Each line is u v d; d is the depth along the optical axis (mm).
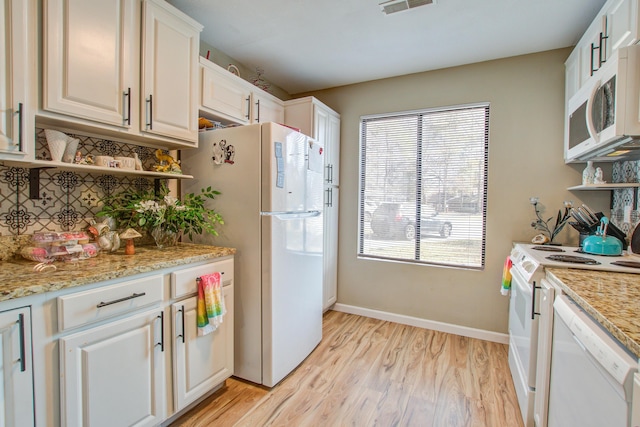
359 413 1688
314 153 2303
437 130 2811
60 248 1416
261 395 1834
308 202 2229
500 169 2555
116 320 1291
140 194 1882
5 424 1000
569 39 2219
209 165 2021
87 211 1702
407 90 2896
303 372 2088
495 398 1820
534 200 2346
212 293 1646
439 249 2826
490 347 2480
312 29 2143
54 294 1103
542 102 2420
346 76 2941
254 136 1859
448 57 2529
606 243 1727
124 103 1519
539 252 1847
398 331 2770
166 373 1498
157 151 1896
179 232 2094
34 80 1224
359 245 3174
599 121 1472
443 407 1741
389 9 1903
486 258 2625
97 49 1404
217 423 1602
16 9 1162
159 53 1661
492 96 2572
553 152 2396
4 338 993
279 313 1911
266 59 2596
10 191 1413
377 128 3078
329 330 2777
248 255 1899
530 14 1926
